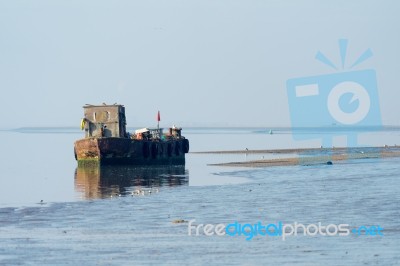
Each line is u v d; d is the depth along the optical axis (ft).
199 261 384.88
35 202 604.90
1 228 475.72
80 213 536.42
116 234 452.76
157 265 377.71
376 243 422.41
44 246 419.74
